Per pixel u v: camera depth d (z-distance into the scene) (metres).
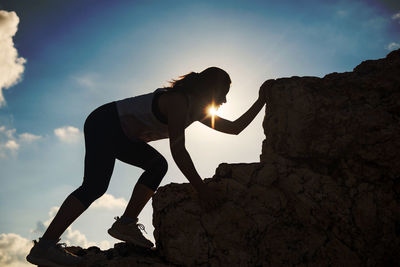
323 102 2.37
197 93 2.28
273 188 2.30
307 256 2.12
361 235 2.14
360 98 2.36
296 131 2.40
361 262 2.10
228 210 2.19
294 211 2.25
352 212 2.17
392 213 2.16
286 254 2.12
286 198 2.28
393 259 2.14
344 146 2.29
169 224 2.19
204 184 2.14
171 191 2.31
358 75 2.47
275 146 2.50
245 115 2.70
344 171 2.30
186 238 2.15
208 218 2.18
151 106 2.26
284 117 2.47
